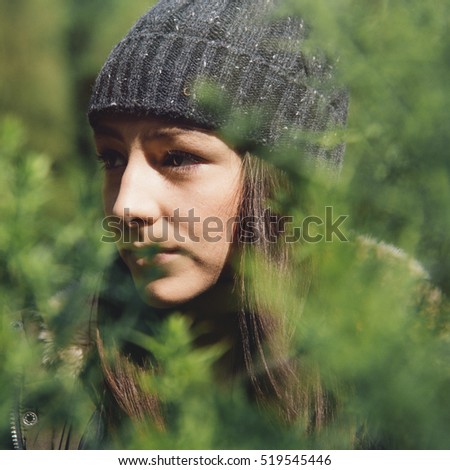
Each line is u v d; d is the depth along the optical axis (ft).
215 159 6.48
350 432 3.54
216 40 7.08
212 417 3.11
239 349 6.86
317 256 3.15
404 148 3.10
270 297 3.92
